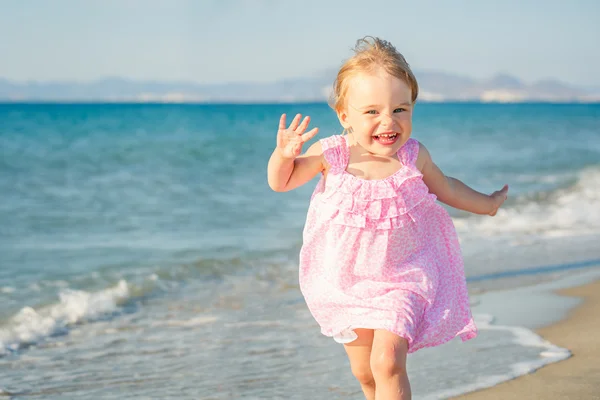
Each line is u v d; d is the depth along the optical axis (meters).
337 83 2.83
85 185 14.13
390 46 2.80
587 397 3.33
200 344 4.66
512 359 3.97
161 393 3.76
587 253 7.61
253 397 3.62
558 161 18.86
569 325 4.68
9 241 8.65
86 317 5.44
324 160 2.86
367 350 2.79
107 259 7.55
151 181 14.89
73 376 4.10
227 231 9.30
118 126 38.31
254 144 24.36
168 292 6.25
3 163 17.53
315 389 3.72
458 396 3.41
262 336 4.80
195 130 34.84
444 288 2.84
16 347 4.70
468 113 74.62
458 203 3.08
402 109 2.72
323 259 2.81
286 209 11.16
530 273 6.59
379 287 2.69
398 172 2.78
